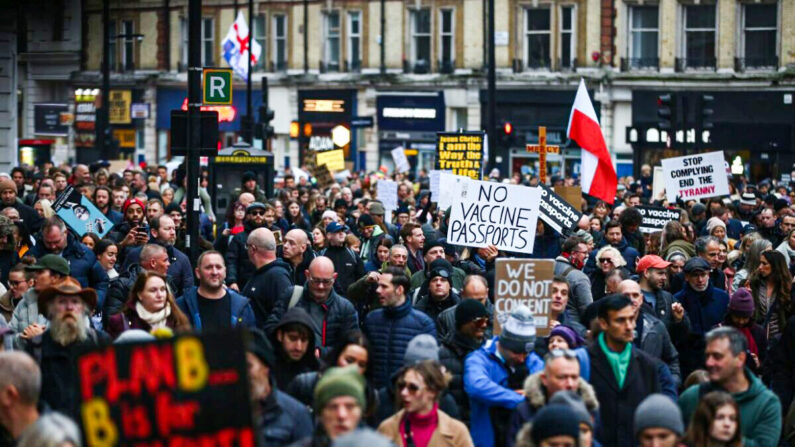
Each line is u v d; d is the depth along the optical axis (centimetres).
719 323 1855
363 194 4206
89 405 888
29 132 8869
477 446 1362
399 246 2002
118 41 8944
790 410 1448
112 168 5169
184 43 8750
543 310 1505
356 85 7944
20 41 5803
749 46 6912
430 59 7725
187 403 885
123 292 1736
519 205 1998
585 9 7188
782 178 6328
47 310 1404
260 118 5903
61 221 1962
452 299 1767
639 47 7131
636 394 1328
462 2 7556
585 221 2508
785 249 2378
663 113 3966
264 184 3844
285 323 1355
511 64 7450
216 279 1609
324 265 1642
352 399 999
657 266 1780
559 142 7325
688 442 1172
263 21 8319
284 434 1128
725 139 6888
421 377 1220
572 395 1099
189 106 2275
